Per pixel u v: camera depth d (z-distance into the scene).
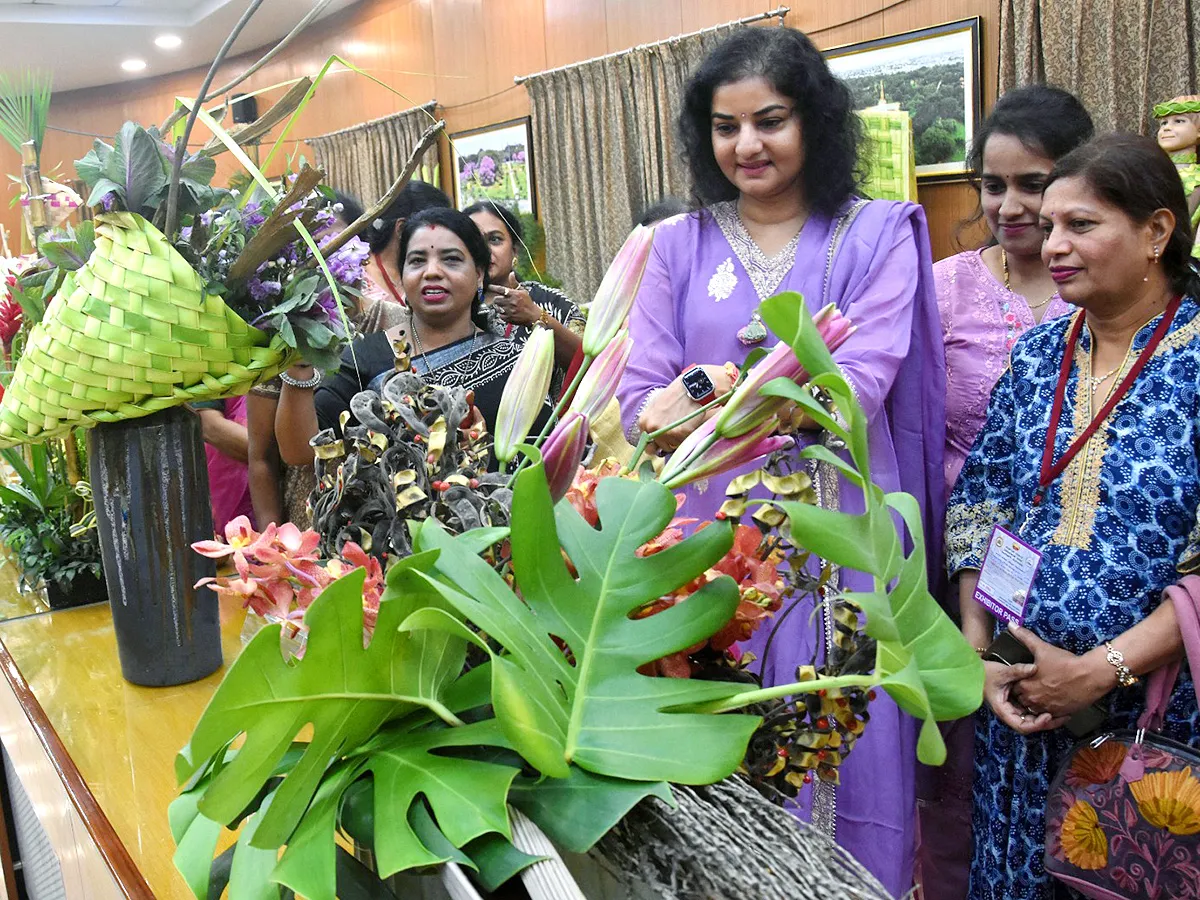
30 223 1.69
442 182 6.96
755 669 1.46
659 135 5.37
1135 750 1.38
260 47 8.43
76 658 1.46
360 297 1.35
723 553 0.64
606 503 0.67
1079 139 1.84
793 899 0.52
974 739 1.80
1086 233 1.44
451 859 0.53
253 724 0.55
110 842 0.96
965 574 1.67
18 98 1.69
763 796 0.63
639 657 0.61
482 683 0.63
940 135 4.20
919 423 1.71
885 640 0.53
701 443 0.69
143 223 1.19
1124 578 1.43
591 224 5.86
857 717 0.70
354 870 0.66
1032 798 1.56
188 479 1.31
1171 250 1.46
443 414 0.77
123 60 8.86
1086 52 3.64
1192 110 2.56
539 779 0.58
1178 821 1.33
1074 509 1.49
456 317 1.99
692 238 1.74
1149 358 1.46
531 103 6.07
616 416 1.13
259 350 1.26
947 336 1.95
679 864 0.55
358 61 7.48
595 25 5.65
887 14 4.34
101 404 1.23
